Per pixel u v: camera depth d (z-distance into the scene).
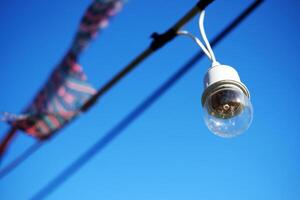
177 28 0.55
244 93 0.44
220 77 0.43
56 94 0.86
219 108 0.43
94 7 0.84
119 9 0.85
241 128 0.44
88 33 0.85
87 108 0.81
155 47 0.59
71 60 0.86
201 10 0.51
